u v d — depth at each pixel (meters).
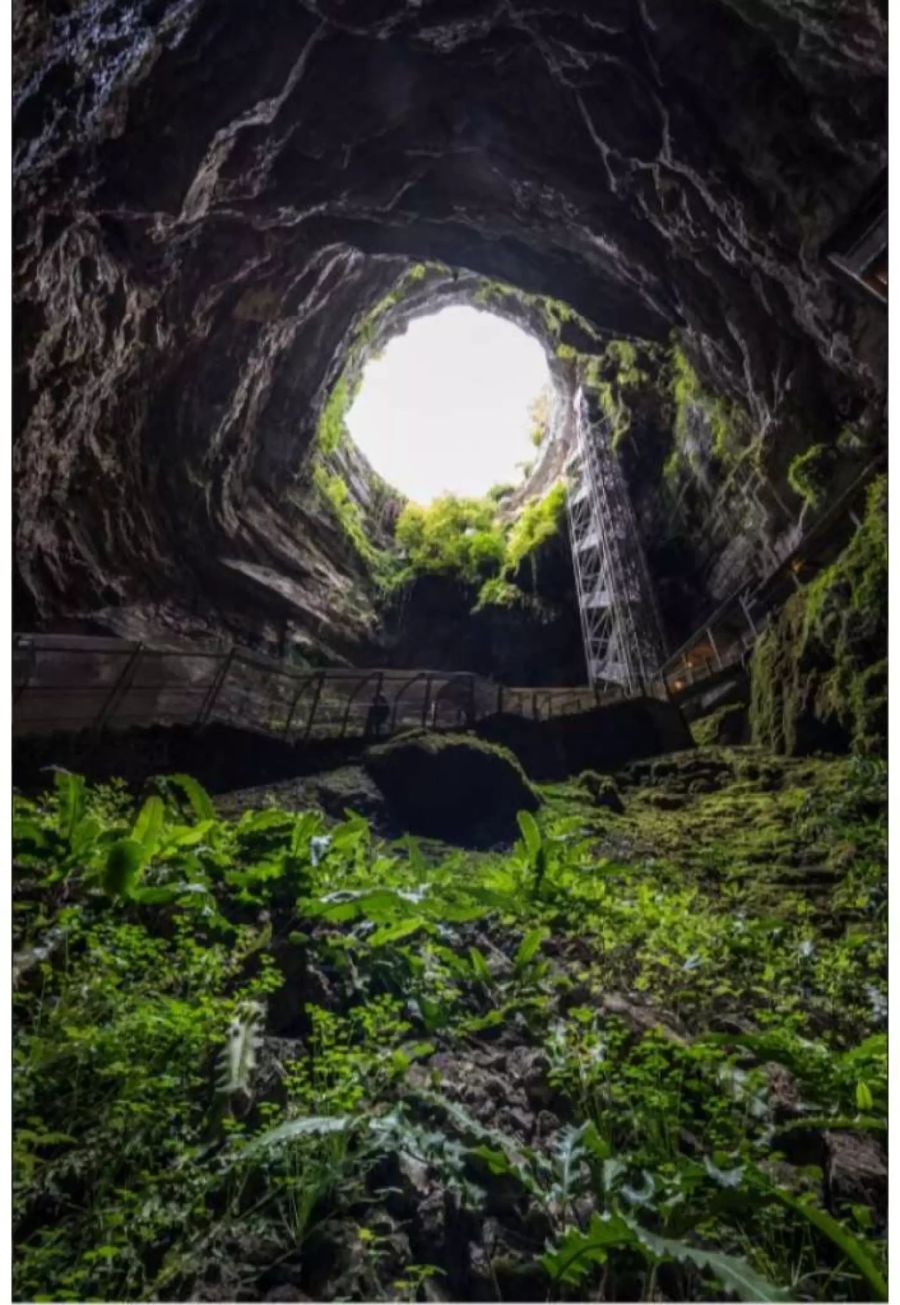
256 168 14.00
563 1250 2.07
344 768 8.78
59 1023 2.72
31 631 13.59
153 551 18.25
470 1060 3.33
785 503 17.14
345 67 12.53
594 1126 2.71
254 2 11.09
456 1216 2.40
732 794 10.44
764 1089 3.02
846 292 12.70
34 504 14.02
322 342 24.22
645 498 26.61
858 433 14.01
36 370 12.95
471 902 4.64
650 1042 3.14
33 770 6.96
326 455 29.61
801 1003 4.43
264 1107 2.41
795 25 9.96
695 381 20.34
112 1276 1.95
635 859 7.62
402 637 29.31
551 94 13.38
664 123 12.63
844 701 10.99
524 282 19.47
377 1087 2.76
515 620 29.81
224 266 16.84
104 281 13.80
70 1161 2.17
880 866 6.75
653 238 15.96
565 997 3.98
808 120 11.12
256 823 4.82
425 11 11.53
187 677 11.44
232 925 3.75
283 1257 2.09
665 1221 2.25
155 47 10.73
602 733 12.36
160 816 4.03
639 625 23.22
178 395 18.92
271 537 24.12
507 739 11.67
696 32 11.05
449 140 14.47
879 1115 2.98
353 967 3.68
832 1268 2.32
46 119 10.19
